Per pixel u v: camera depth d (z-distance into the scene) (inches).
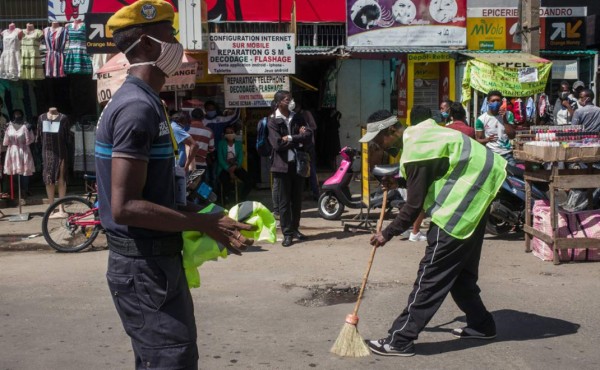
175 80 374.9
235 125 445.4
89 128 477.7
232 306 229.1
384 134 193.5
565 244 275.0
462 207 171.3
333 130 538.0
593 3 567.8
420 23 493.4
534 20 444.5
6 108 485.7
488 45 504.7
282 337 198.5
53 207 328.5
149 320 103.6
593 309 219.8
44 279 270.1
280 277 266.4
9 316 221.0
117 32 104.3
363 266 283.0
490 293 239.0
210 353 186.2
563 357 179.9
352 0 486.6
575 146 269.4
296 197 331.3
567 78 543.2
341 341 182.4
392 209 382.9
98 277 272.7
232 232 102.9
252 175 516.4
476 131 382.0
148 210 96.6
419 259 294.0
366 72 547.2
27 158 430.3
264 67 411.2
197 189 330.0
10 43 431.2
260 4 491.8
